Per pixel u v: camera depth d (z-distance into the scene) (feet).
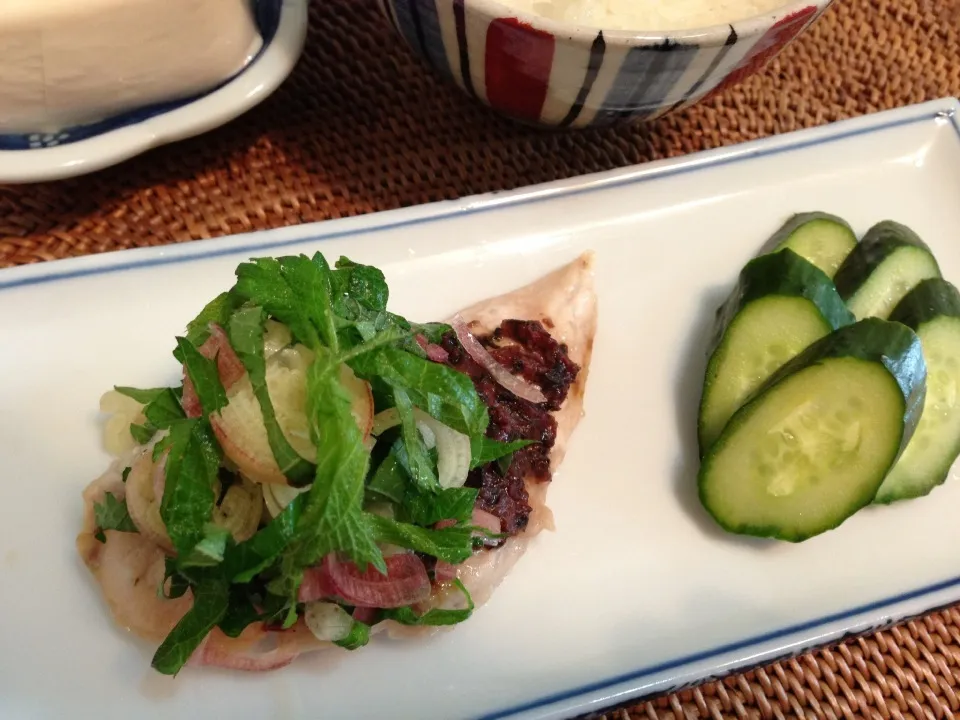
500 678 0.57
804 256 0.71
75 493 0.59
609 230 0.72
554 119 0.69
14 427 0.60
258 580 0.48
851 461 0.60
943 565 0.64
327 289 0.50
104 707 0.54
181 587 0.51
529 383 0.61
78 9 0.59
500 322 0.64
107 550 0.55
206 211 0.72
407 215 0.68
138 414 0.58
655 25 0.66
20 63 0.60
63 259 0.63
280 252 0.66
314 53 0.78
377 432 0.50
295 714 0.55
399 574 0.50
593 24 0.65
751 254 0.73
